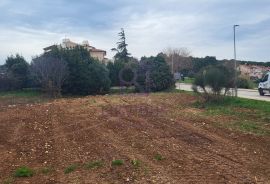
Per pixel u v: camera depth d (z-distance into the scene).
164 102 28.03
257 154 11.59
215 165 10.41
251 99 25.88
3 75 44.59
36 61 41.25
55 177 9.84
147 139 14.20
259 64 80.25
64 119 20.36
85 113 22.52
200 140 13.89
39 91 44.62
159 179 9.24
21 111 24.72
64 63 41.66
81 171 10.27
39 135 15.95
